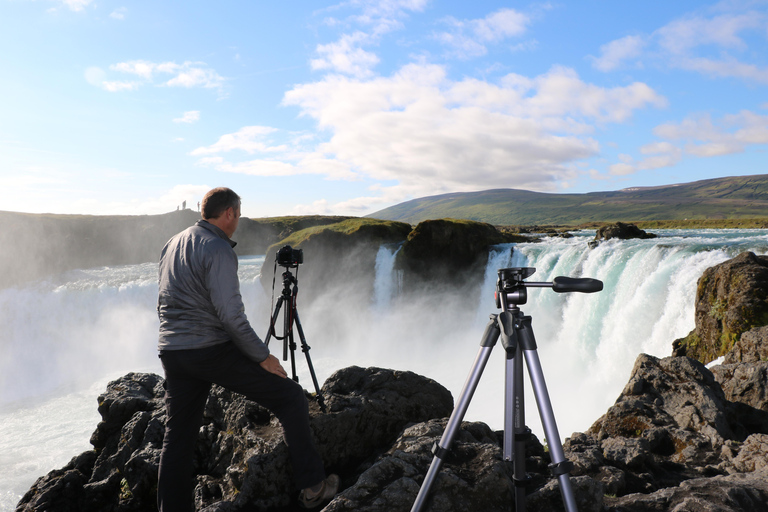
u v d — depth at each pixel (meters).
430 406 4.70
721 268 13.20
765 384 7.03
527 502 3.15
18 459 13.52
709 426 5.59
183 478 3.16
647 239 26.25
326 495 3.46
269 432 3.89
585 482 3.18
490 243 30.77
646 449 4.71
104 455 5.20
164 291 3.05
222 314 2.83
